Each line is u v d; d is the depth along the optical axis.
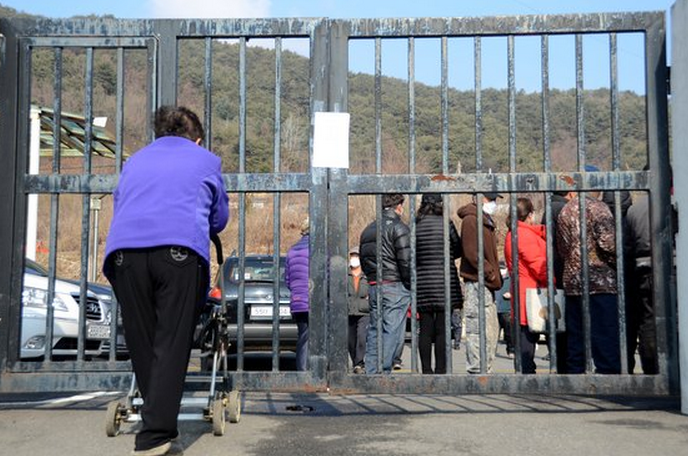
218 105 52.88
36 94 55.81
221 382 4.36
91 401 5.34
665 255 4.60
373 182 4.67
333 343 4.61
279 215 4.69
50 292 4.71
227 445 3.74
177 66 4.76
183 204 3.65
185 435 3.98
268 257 9.67
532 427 4.15
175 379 3.49
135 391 4.09
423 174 4.68
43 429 4.15
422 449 3.64
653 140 4.66
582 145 4.71
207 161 3.82
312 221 4.65
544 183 4.67
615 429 4.08
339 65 4.73
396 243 6.70
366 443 3.76
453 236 6.76
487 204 6.96
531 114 44.22
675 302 4.58
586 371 4.63
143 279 3.60
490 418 4.43
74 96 57.12
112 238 3.63
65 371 4.64
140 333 3.66
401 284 6.79
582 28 4.71
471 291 7.56
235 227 22.02
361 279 9.38
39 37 4.79
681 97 4.43
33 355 6.73
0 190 4.71
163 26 4.77
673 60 4.51
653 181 4.64
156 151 3.83
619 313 4.66
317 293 4.62
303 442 3.79
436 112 38.03
